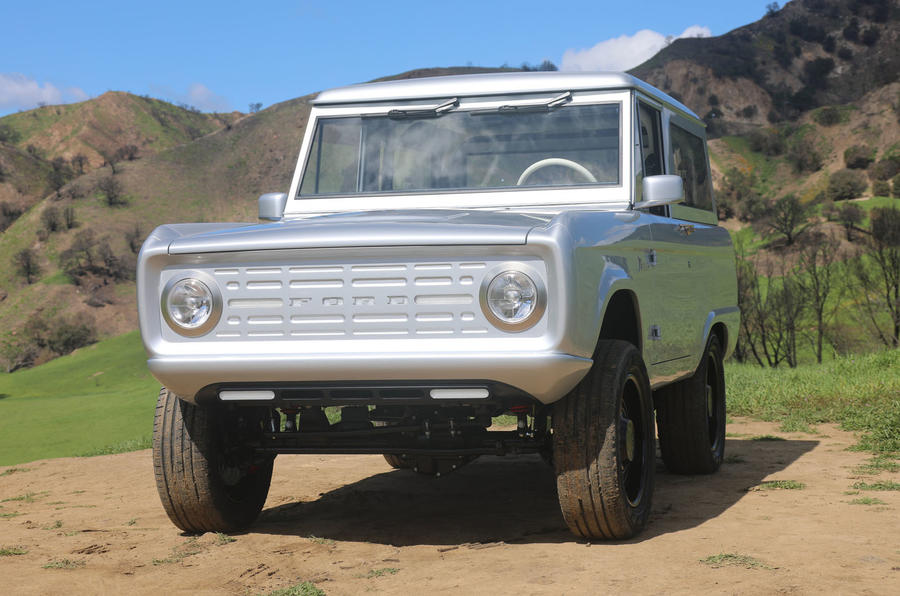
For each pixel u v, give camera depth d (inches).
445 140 200.7
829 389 438.0
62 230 7805.1
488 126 199.2
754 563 142.6
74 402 2482.8
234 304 156.1
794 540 160.2
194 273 158.1
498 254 144.7
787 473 245.0
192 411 174.9
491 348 144.4
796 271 2738.7
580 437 156.7
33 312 6688.0
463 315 146.3
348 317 150.6
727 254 265.4
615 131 191.8
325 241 149.9
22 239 7751.0
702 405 242.7
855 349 2399.1
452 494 229.6
